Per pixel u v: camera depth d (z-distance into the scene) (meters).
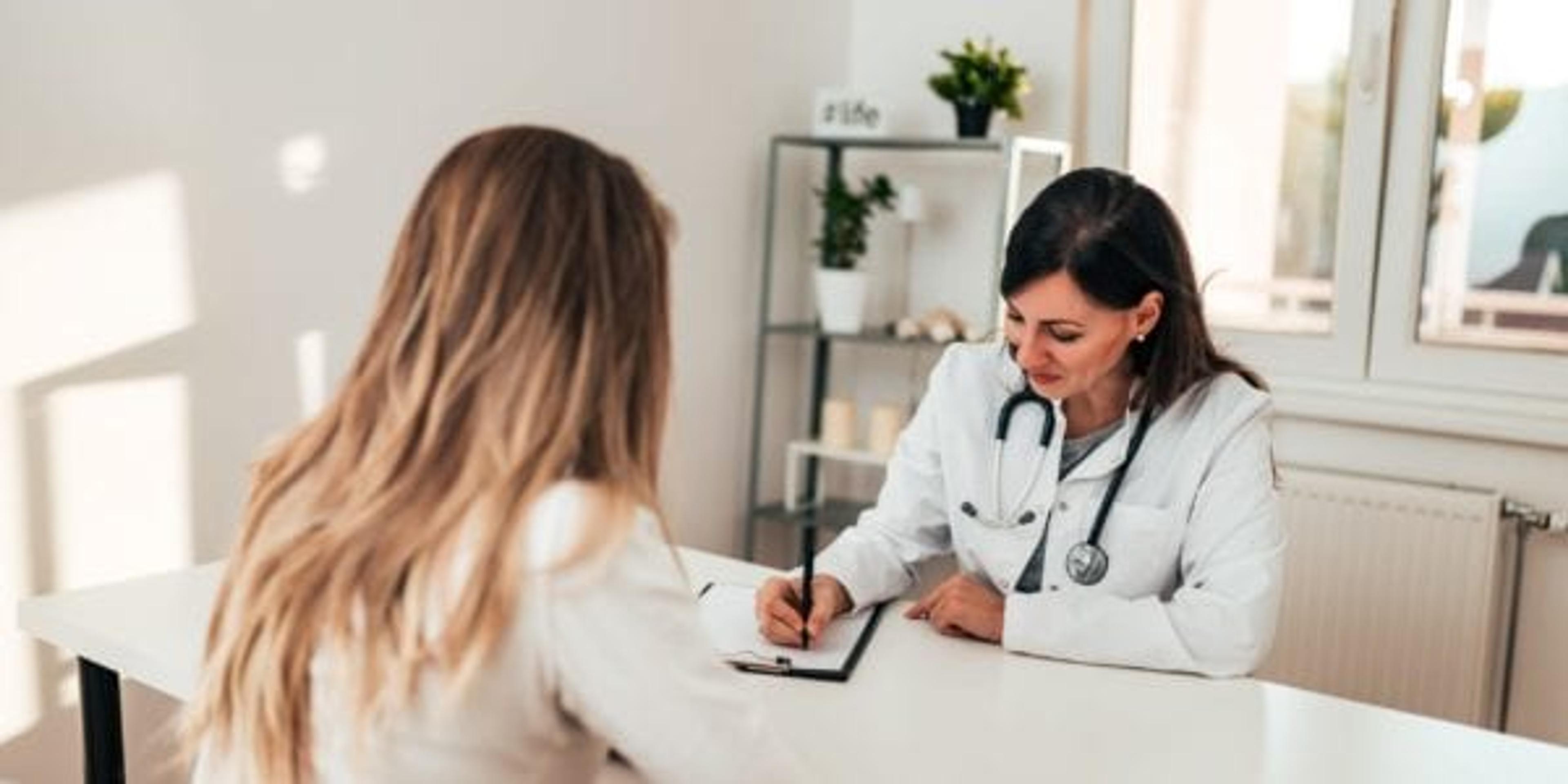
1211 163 2.98
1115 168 3.05
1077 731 1.28
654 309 0.87
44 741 2.03
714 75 3.07
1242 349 2.93
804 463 3.48
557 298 0.81
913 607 1.64
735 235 3.20
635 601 0.81
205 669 0.94
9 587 1.95
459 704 0.79
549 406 0.80
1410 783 1.17
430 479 0.80
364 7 2.31
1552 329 2.64
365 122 2.34
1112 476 1.64
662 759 0.82
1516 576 2.61
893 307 3.43
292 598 0.82
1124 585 1.64
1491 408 2.62
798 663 1.42
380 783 0.81
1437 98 2.65
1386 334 2.77
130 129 2.00
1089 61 3.05
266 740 0.84
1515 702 2.66
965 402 1.76
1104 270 1.50
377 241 2.40
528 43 2.62
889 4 3.38
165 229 2.07
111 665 1.38
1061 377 1.57
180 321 2.11
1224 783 1.16
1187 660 1.46
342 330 2.36
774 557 3.48
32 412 1.94
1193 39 2.96
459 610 0.77
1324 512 2.67
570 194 0.84
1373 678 2.64
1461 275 2.73
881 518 1.81
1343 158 2.76
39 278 1.92
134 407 2.07
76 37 1.92
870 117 3.09
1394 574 2.61
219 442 2.19
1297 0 2.81
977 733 1.26
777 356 3.39
